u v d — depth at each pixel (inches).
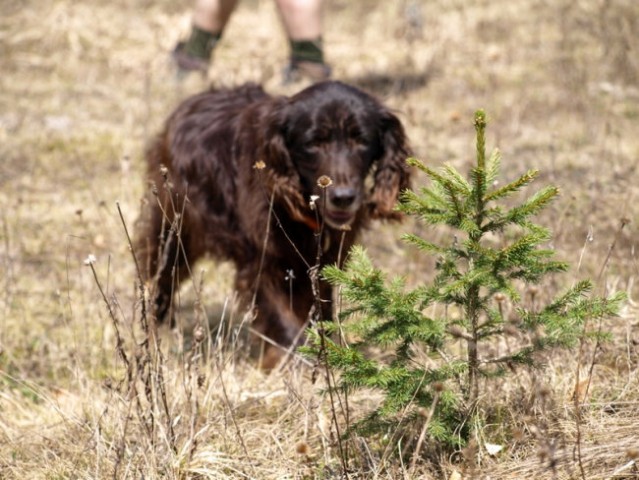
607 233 371.6
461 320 201.9
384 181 294.7
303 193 285.0
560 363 243.4
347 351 192.5
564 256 345.4
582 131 508.1
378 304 193.5
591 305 193.0
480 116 183.9
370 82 621.6
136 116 546.6
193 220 303.4
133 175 467.2
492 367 231.1
